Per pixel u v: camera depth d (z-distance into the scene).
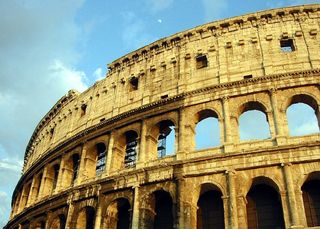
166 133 67.50
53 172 76.56
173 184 52.12
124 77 72.75
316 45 59.12
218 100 57.47
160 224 54.41
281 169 48.00
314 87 54.19
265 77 56.28
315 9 62.88
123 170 58.88
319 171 46.78
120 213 59.03
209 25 66.62
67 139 72.25
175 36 68.88
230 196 47.72
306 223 44.16
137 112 63.44
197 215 52.38
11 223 80.38
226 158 50.59
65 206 62.91
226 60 61.91
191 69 63.91
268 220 48.75
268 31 62.78
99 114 71.88
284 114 53.19
